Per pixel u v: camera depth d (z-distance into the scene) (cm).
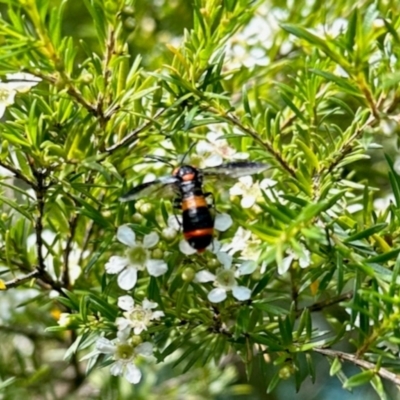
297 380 24
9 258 26
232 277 24
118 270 24
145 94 24
